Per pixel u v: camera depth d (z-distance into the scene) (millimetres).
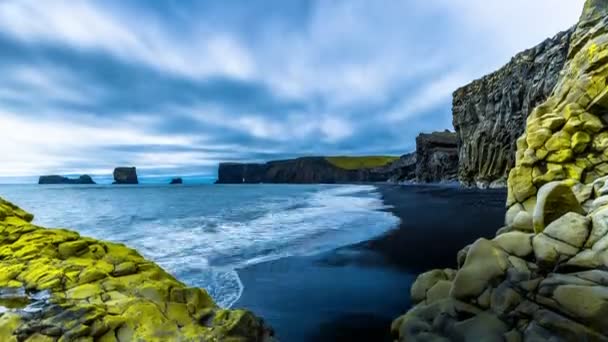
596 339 5223
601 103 13000
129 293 7164
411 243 18594
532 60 51094
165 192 91938
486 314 6621
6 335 5582
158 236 22906
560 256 6508
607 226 6418
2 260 8227
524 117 51438
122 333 5961
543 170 13094
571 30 43031
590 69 14148
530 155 13648
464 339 6355
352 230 23609
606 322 5199
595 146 12625
